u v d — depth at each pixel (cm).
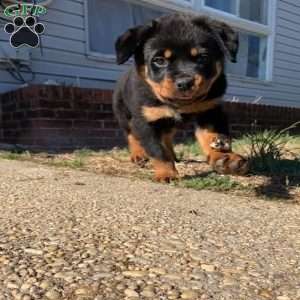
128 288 20
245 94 142
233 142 80
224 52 47
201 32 46
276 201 43
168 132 51
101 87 101
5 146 74
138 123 50
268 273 22
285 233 30
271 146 62
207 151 48
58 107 78
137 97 49
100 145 84
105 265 22
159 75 45
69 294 19
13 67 86
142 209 34
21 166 54
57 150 73
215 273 22
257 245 27
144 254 24
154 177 49
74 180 46
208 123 49
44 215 30
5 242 24
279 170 56
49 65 92
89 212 32
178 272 22
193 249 25
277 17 152
